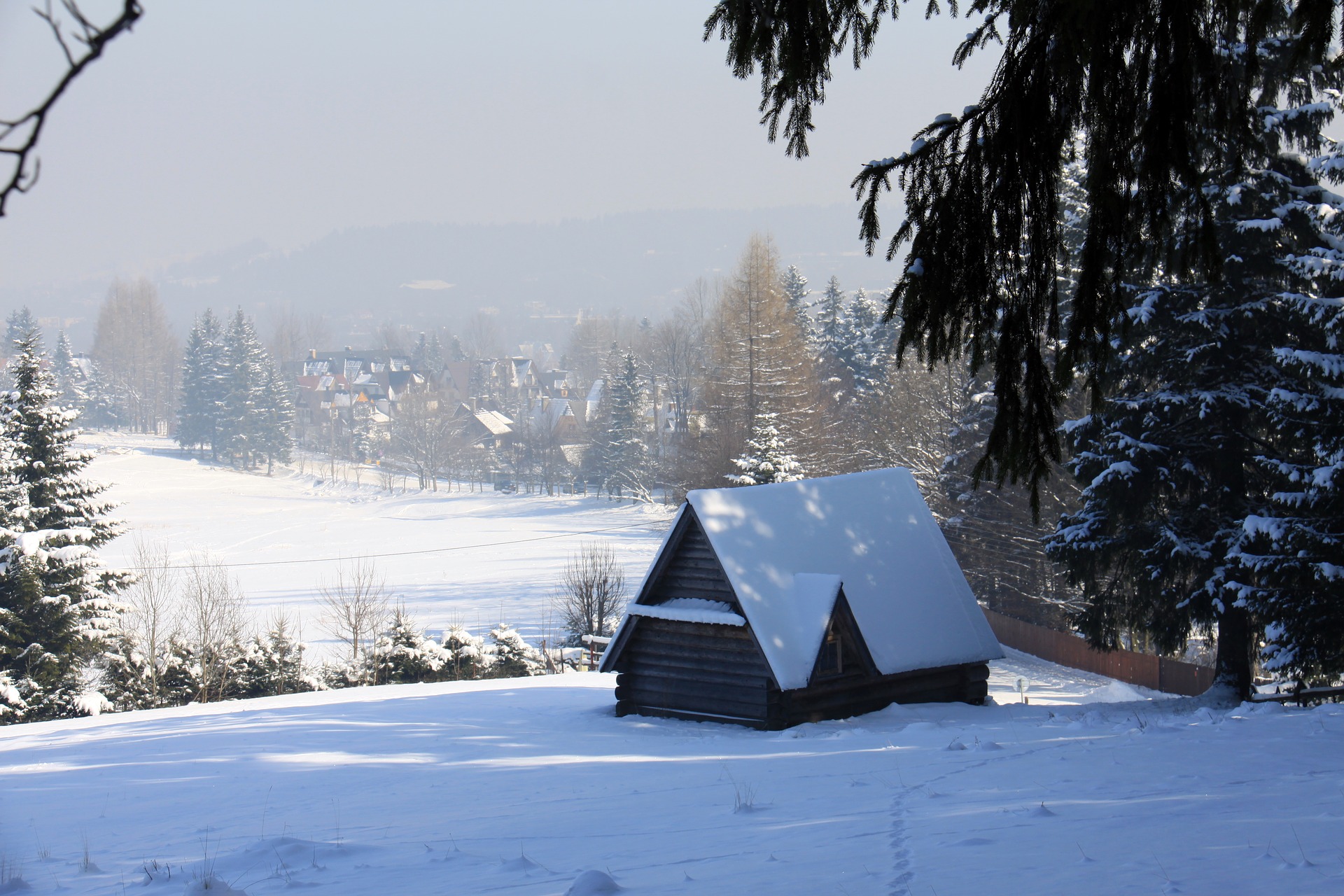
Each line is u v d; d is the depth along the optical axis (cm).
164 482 13038
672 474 8081
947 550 2505
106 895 801
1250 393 2250
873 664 2189
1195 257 750
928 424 5612
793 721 2103
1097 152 668
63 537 3722
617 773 1449
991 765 1198
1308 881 543
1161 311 2244
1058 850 679
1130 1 629
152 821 1251
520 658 4041
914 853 706
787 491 2398
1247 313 2181
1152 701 2353
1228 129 729
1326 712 1500
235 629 4356
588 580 4884
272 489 13200
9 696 3328
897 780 1140
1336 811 758
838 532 2386
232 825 1188
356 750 1880
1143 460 2266
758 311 6078
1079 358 709
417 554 8519
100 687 3728
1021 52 665
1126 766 1104
